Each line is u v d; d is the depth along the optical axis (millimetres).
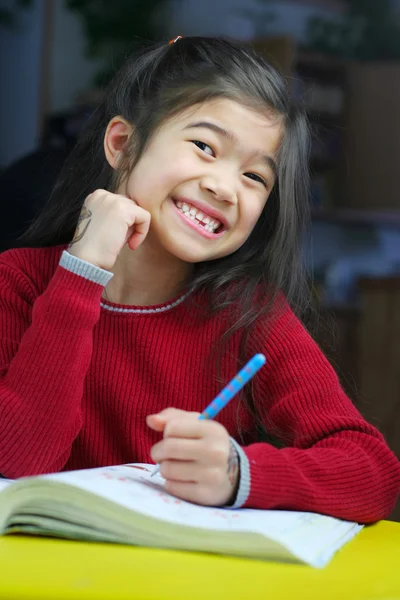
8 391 1376
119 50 6527
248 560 990
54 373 1366
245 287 1646
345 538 1200
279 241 1687
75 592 806
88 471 1194
